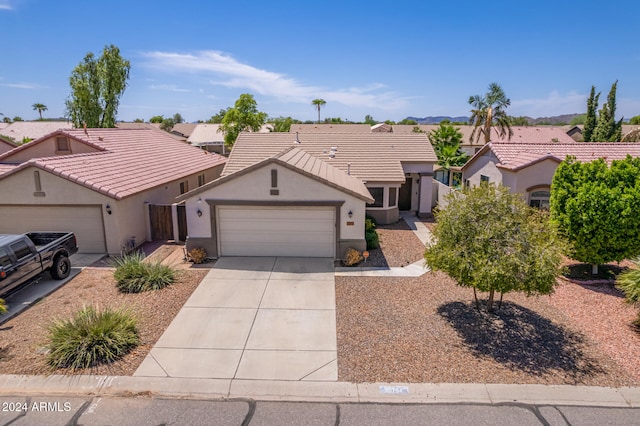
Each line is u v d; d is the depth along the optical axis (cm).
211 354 854
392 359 831
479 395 721
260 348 877
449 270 910
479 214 916
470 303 1098
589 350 859
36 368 797
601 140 3894
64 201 1541
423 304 1095
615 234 1160
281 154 1612
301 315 1034
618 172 1187
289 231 1482
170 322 996
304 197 1427
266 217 1470
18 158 2056
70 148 2022
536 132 5984
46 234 1341
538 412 681
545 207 1831
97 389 740
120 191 1560
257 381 763
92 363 812
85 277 1316
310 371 793
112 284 1251
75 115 4397
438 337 916
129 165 1941
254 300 1125
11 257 1085
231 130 5419
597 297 1129
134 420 665
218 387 747
